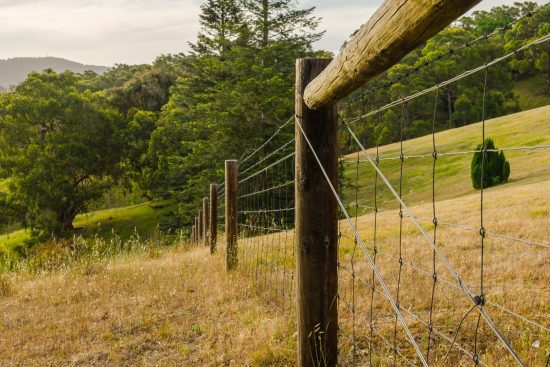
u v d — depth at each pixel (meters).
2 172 39.34
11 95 43.16
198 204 28.97
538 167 24.78
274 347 3.72
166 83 52.97
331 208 3.10
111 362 4.09
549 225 8.31
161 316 5.07
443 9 1.16
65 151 41.19
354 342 3.38
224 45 31.94
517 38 62.50
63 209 41.47
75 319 5.20
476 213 11.83
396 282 5.27
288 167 24.12
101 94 49.88
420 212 14.13
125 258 9.45
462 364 3.08
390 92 56.81
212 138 28.78
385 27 1.45
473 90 59.28
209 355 3.89
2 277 7.58
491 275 5.32
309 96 2.90
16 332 4.98
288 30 31.30
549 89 65.00
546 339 3.27
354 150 40.66
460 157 33.41
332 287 3.13
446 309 4.17
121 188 49.94
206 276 6.61
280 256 7.29
